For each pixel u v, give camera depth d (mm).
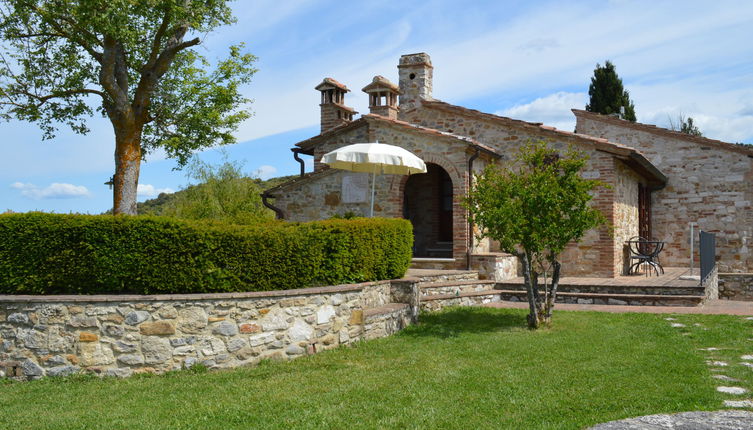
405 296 9977
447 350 7914
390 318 9250
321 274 8492
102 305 6762
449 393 5844
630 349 7785
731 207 17609
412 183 17656
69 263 6969
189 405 5578
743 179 17469
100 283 7055
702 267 12203
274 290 7805
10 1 12789
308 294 7766
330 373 6762
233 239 7480
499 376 6469
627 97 33219
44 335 6730
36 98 14203
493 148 15836
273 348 7410
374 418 5121
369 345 8281
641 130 18922
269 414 5262
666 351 7625
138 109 13805
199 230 7285
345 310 8305
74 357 6734
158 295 6883
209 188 25828
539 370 6719
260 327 7316
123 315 6785
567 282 13117
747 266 17344
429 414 5184
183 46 13984
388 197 14789
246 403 5605
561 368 6793
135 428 4930
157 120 14977
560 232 9234
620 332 9047
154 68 13820
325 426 4926
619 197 14961
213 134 15328
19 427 5016
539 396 5691
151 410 5438
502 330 9391
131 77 15492
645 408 5277
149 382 6488
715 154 17859
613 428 4773
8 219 6941
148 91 13773
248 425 4977
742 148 17312
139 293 7168
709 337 8484
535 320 9531
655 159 18672
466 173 13875
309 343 7754
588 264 14336
